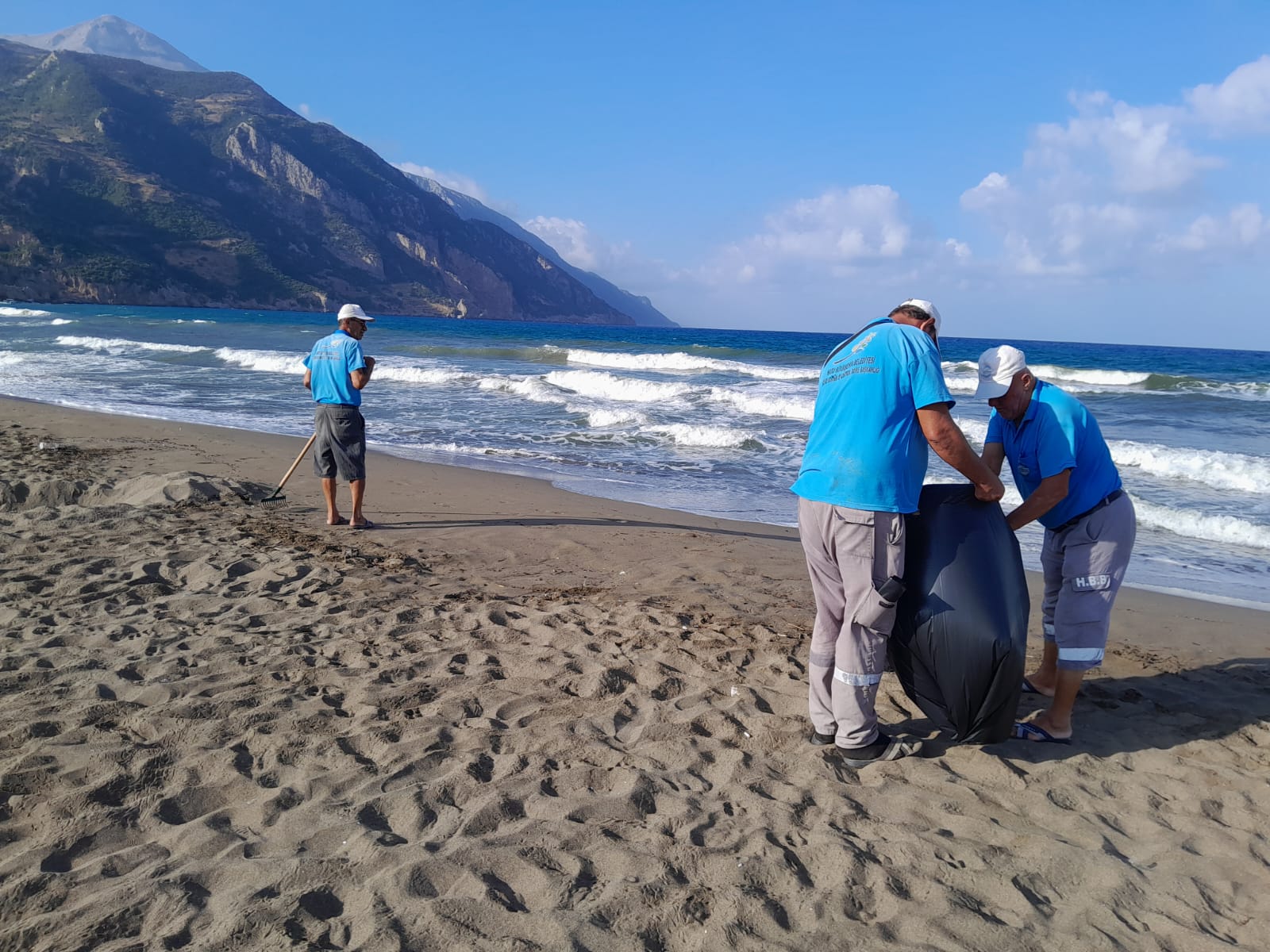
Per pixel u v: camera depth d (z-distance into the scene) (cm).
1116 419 1655
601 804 276
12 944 200
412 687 361
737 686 378
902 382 296
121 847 245
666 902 226
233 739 308
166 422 1216
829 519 306
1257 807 298
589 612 477
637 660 405
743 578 576
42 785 272
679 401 1762
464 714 341
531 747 314
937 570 311
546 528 704
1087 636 338
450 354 3244
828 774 307
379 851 241
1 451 916
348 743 311
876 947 214
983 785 308
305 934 208
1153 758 335
